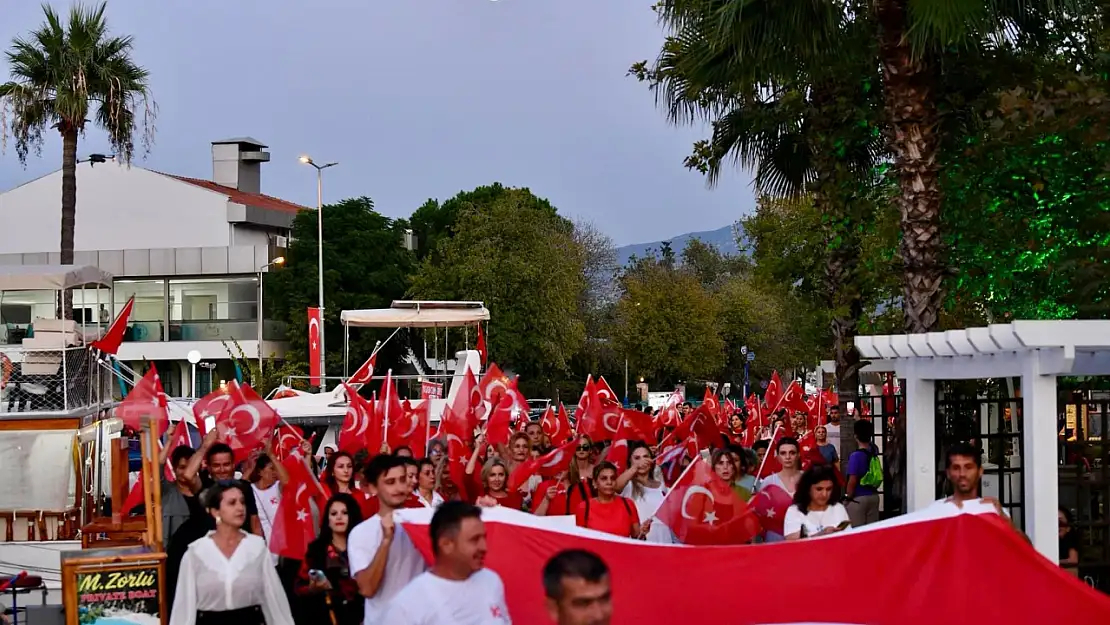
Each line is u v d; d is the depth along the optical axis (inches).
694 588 333.7
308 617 378.0
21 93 1316.4
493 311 2135.8
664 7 606.5
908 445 478.3
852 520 581.3
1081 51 645.3
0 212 2746.1
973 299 751.7
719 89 674.8
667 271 2925.7
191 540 379.9
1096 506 488.1
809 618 332.5
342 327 2335.1
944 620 327.9
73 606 353.7
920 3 508.7
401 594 255.4
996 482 611.5
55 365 789.9
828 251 745.0
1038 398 386.9
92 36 1339.8
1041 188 642.8
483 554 255.1
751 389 2994.6
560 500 445.1
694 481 424.2
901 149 561.3
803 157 811.4
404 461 319.9
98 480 789.9
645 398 1963.6
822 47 559.8
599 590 200.8
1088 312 617.3
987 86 654.5
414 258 2544.3
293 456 432.1
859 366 755.4
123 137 1358.3
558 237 2410.2
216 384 2177.7
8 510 773.3
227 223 2669.8
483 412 618.2
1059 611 324.2
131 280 2576.3
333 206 2440.9
